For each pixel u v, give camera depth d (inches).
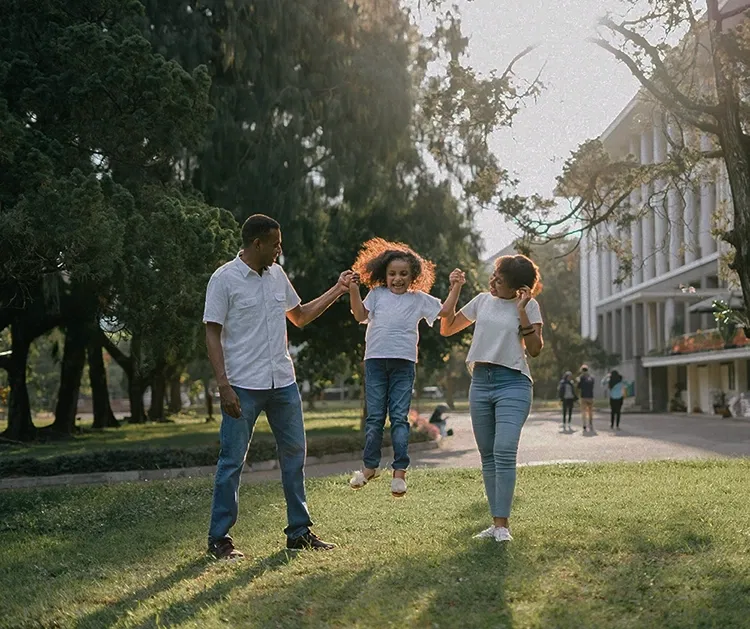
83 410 3735.2
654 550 241.9
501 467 257.3
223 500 259.1
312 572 228.5
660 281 2536.9
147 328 653.9
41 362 3110.2
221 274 256.2
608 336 3297.2
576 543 249.1
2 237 556.1
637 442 951.0
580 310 3892.7
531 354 258.5
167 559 265.7
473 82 608.7
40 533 354.0
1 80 643.5
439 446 1011.3
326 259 1066.1
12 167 589.0
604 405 2603.3
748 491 385.4
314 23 1004.6
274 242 257.6
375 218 1103.6
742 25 522.0
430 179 1120.8
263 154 959.6
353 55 1036.5
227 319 257.4
